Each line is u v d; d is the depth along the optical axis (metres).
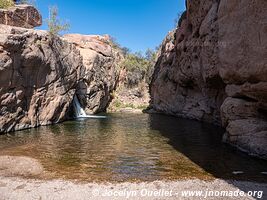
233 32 15.84
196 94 34.44
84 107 40.06
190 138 20.23
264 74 13.45
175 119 34.66
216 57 22.88
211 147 17.03
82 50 42.31
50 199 8.84
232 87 16.94
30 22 31.81
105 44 49.47
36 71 23.48
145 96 57.06
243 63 14.93
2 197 8.88
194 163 13.42
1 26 20.52
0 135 19.53
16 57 20.50
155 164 13.17
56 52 27.17
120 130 24.12
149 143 18.19
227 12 16.45
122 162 13.42
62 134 21.14
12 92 20.58
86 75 39.12
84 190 9.62
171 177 11.27
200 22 28.06
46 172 11.57
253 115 15.70
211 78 24.91
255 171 12.20
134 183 10.44
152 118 35.78
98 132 22.66
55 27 29.73
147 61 66.12
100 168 12.36
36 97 23.95
